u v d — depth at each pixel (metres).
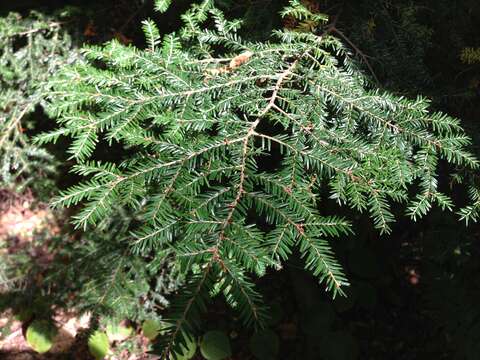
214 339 3.20
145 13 2.83
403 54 1.97
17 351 3.29
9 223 3.92
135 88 1.57
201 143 1.36
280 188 1.29
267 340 3.20
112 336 3.30
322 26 2.01
